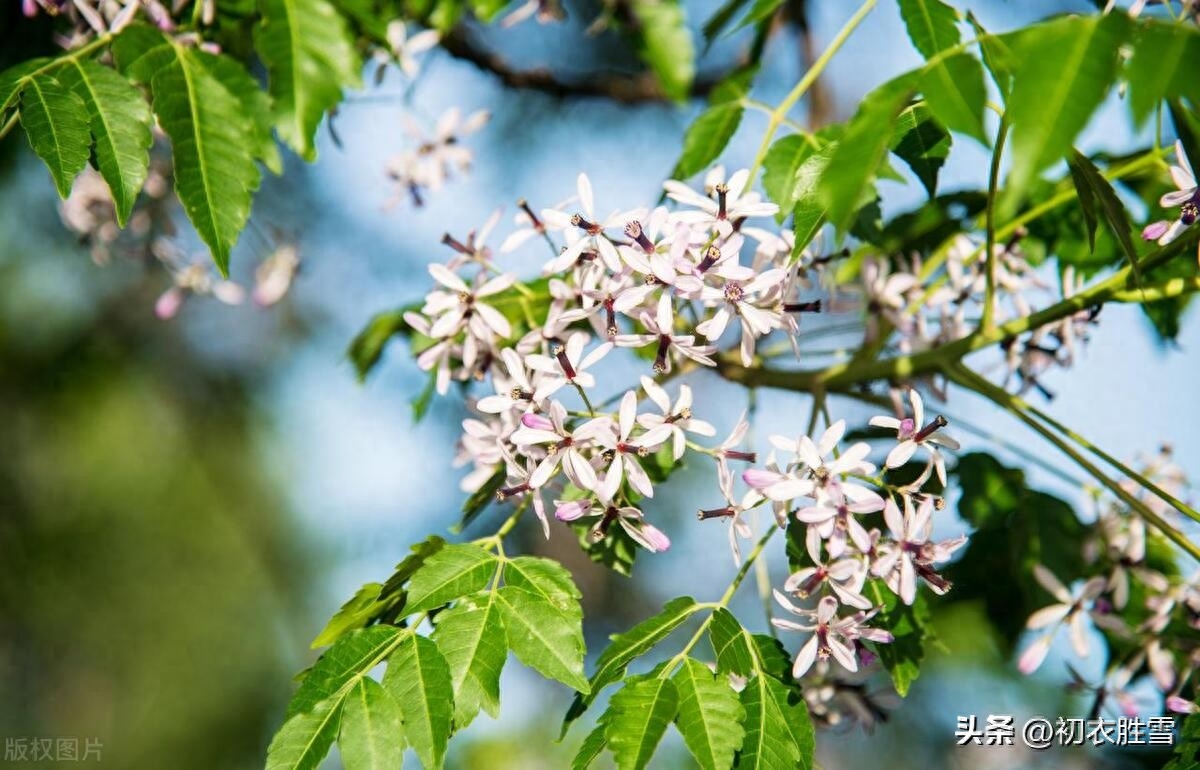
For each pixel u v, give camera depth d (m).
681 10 0.69
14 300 1.14
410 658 0.57
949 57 0.55
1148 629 0.64
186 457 1.26
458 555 0.59
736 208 0.59
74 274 1.15
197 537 1.25
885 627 0.60
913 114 0.61
